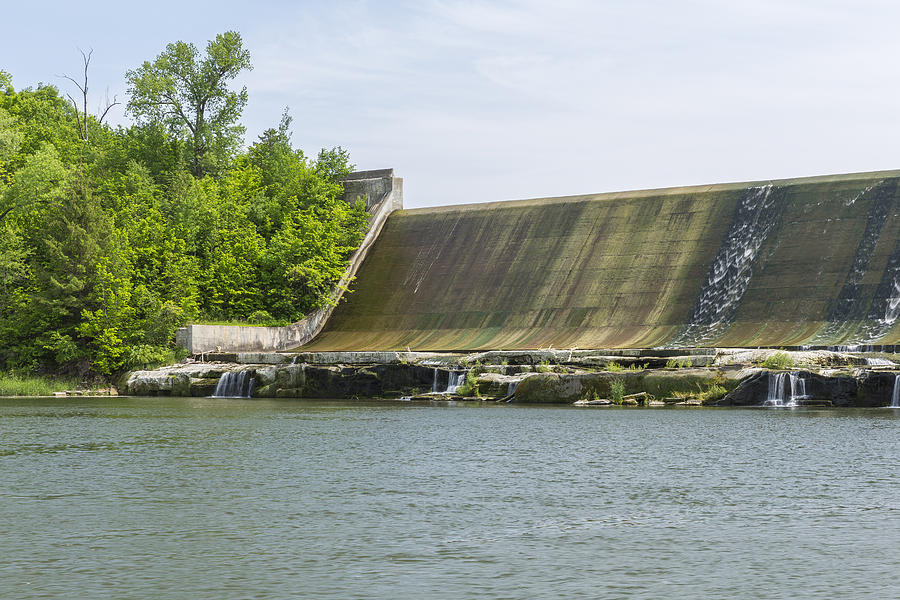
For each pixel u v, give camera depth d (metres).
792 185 81.38
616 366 61.31
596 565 19.30
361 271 94.38
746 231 80.44
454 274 90.00
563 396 59.31
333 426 45.56
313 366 68.94
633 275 82.12
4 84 107.06
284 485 28.47
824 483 28.33
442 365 66.56
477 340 82.06
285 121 108.50
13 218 86.25
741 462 32.72
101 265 79.06
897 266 72.00
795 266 76.31
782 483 28.39
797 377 54.41
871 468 31.08
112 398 70.12
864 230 75.75
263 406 59.72
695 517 23.73
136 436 41.47
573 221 88.75
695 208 84.25
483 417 49.84
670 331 76.62
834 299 72.88
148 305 80.44
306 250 90.75
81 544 21.14
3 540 21.50
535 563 19.45
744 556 19.95
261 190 100.44
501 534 22.00
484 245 91.19
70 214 81.81
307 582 18.12
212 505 25.39
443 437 40.62
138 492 27.33
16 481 29.22
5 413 54.62
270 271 91.75
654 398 56.97
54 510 24.77
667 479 29.36
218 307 88.94
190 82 102.06
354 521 23.39
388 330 87.31
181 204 91.44
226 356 76.56
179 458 34.34
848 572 18.69
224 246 91.38
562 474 30.47
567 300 82.94
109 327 77.94
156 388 73.62
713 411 52.16
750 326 74.12
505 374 64.12
